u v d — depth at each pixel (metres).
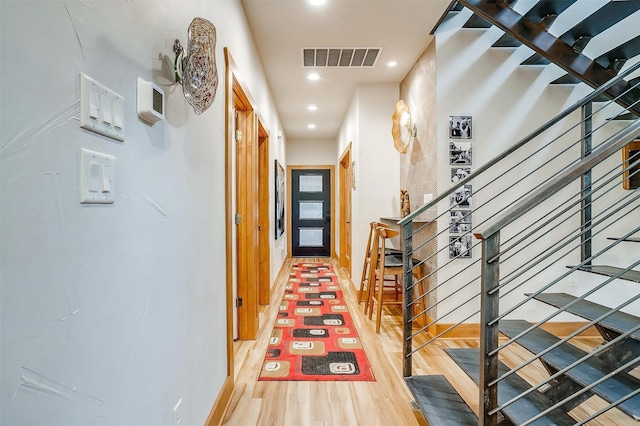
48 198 0.62
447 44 2.91
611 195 2.83
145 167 0.99
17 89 0.55
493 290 1.31
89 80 0.72
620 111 2.84
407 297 2.12
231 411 1.88
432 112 3.02
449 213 2.91
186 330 1.33
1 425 0.52
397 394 2.05
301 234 7.43
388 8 2.56
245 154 2.88
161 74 1.11
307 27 2.80
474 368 1.86
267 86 3.89
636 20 2.84
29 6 0.57
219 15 1.82
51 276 0.62
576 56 2.53
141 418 0.96
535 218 2.89
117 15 0.84
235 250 2.88
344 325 3.28
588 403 1.96
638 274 1.84
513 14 2.46
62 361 0.65
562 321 2.93
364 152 4.11
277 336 2.99
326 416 1.83
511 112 2.92
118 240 0.85
